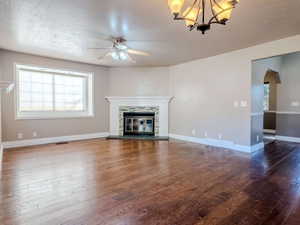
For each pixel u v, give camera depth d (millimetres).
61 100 5660
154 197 2289
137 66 6336
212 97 5113
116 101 6457
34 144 5066
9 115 4660
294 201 2209
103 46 4223
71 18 2877
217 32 3371
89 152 4371
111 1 2389
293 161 3764
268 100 7164
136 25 3113
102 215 1915
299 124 5641
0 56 4469
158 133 6371
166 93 6344
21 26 3180
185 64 5805
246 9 2547
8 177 2877
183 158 3924
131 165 3469
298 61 5637
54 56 5066
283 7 2492
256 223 1800
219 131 4984
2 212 1953
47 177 2891
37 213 1939
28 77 5043
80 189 2492
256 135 4676
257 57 4152
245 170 3236
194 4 2186
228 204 2137
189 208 2053
